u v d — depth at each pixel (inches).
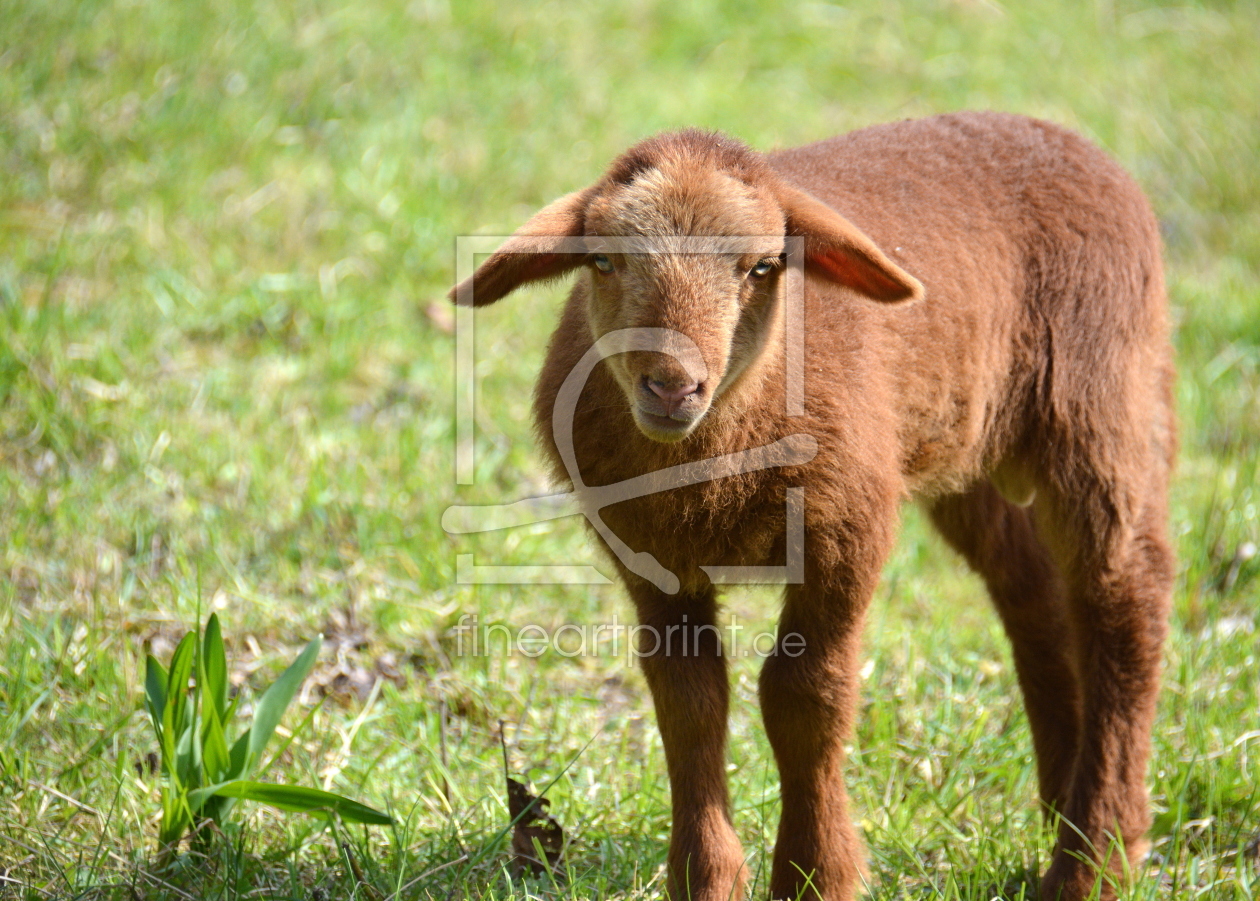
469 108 1023.0
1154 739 533.3
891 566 683.4
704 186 406.9
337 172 930.1
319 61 1026.7
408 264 870.4
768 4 1251.8
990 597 547.5
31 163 889.5
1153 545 498.3
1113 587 490.9
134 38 999.6
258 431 719.7
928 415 471.8
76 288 793.6
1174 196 1052.5
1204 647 591.8
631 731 565.6
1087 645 494.3
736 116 1074.1
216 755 443.5
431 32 1098.7
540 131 1014.4
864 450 422.0
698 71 1147.3
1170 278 943.0
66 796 456.8
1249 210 1047.6
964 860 476.4
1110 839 463.8
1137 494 495.2
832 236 405.7
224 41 1016.2
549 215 426.3
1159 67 1232.2
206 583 621.0
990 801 521.3
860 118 1111.0
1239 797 503.2
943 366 471.2
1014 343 502.6
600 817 493.4
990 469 516.4
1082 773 478.6
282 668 576.1
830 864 429.7
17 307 738.2
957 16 1273.4
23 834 448.5
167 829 438.9
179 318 788.0
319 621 607.8
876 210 467.2
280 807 434.9
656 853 467.8
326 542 653.3
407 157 958.4
